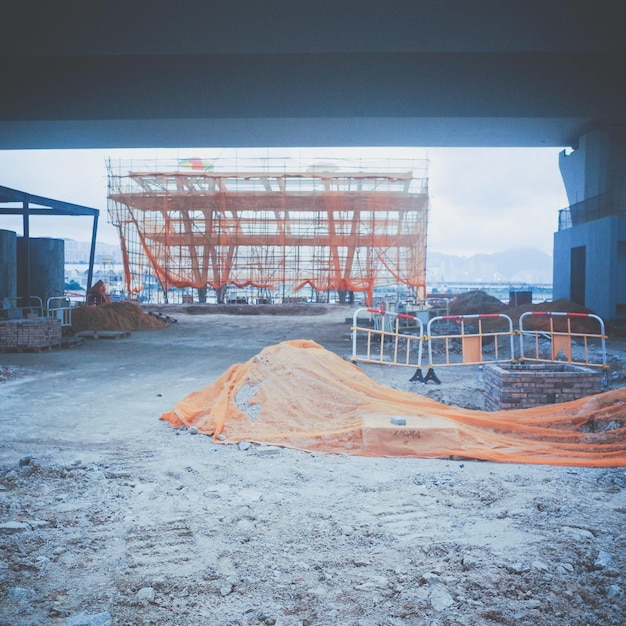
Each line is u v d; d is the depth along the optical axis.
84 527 4.71
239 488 5.70
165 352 18.47
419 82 26.88
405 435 7.07
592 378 8.79
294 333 25.61
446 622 3.22
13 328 17.81
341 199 45.72
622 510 4.97
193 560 4.09
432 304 33.72
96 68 27.27
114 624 3.25
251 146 34.38
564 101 26.77
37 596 3.57
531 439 7.54
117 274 65.56
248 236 46.47
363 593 3.57
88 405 10.03
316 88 27.06
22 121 27.94
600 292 25.61
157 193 45.50
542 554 4.03
